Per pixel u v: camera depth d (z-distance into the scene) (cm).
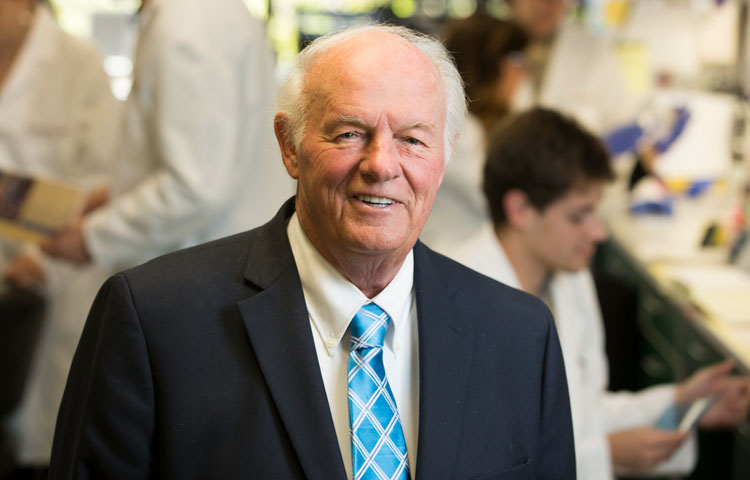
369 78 116
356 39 120
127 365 120
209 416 119
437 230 329
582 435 209
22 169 325
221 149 232
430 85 119
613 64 441
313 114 119
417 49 121
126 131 238
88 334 126
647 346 344
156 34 230
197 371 120
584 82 437
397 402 128
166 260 128
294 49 557
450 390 127
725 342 241
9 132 322
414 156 118
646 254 351
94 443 120
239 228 247
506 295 140
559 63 436
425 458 122
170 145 229
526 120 200
